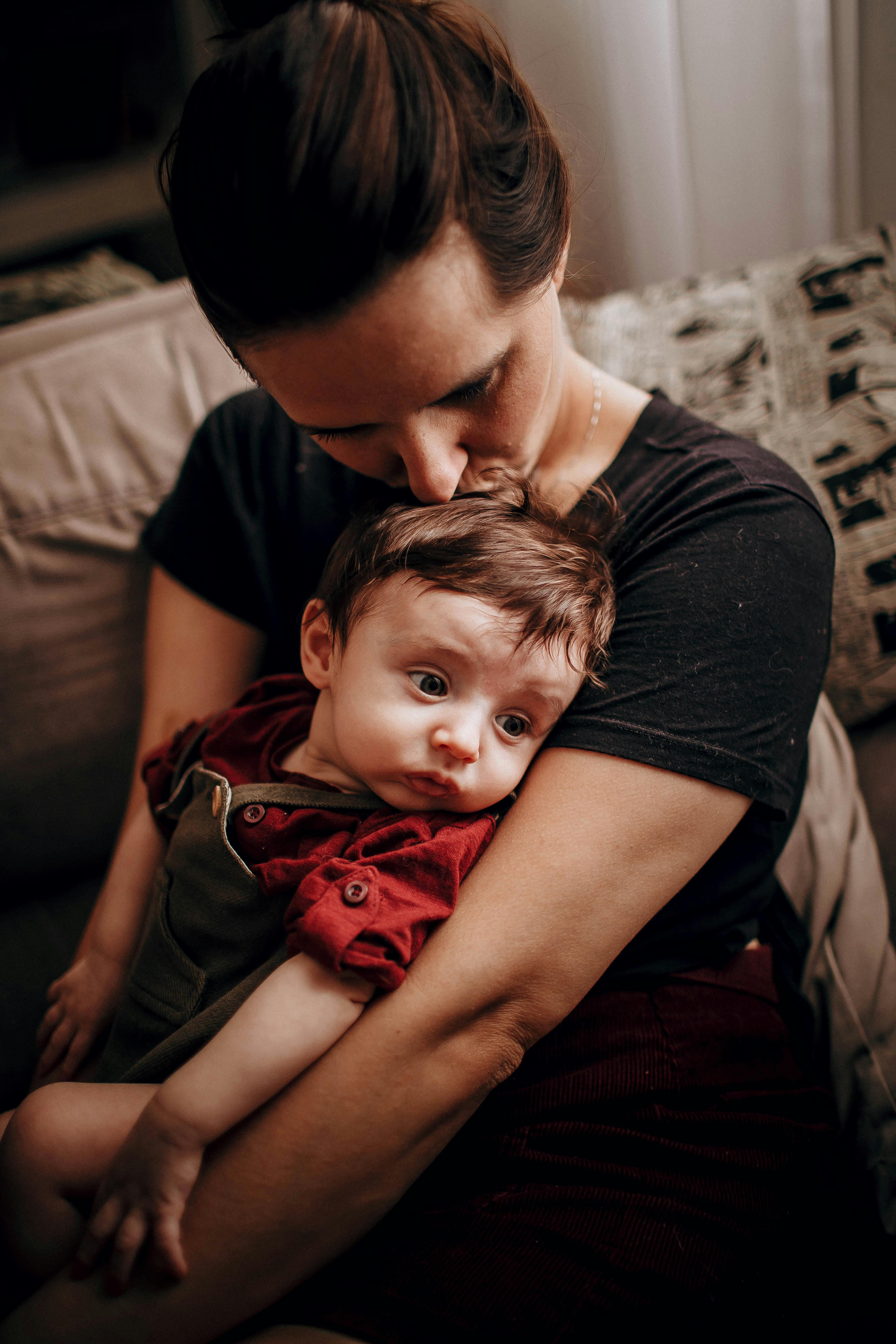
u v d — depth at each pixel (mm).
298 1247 563
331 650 714
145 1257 555
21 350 1180
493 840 636
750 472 698
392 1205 587
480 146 511
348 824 685
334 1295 586
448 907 607
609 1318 552
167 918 710
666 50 1349
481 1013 585
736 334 1086
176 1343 548
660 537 684
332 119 478
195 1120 547
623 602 677
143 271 1664
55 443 1112
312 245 480
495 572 652
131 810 919
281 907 666
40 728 1116
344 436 601
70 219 1988
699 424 763
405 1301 563
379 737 656
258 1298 561
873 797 1049
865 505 1024
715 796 614
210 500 921
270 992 579
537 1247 583
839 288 1070
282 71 491
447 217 496
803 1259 648
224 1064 557
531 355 589
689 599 644
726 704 621
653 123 1382
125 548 1122
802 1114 699
